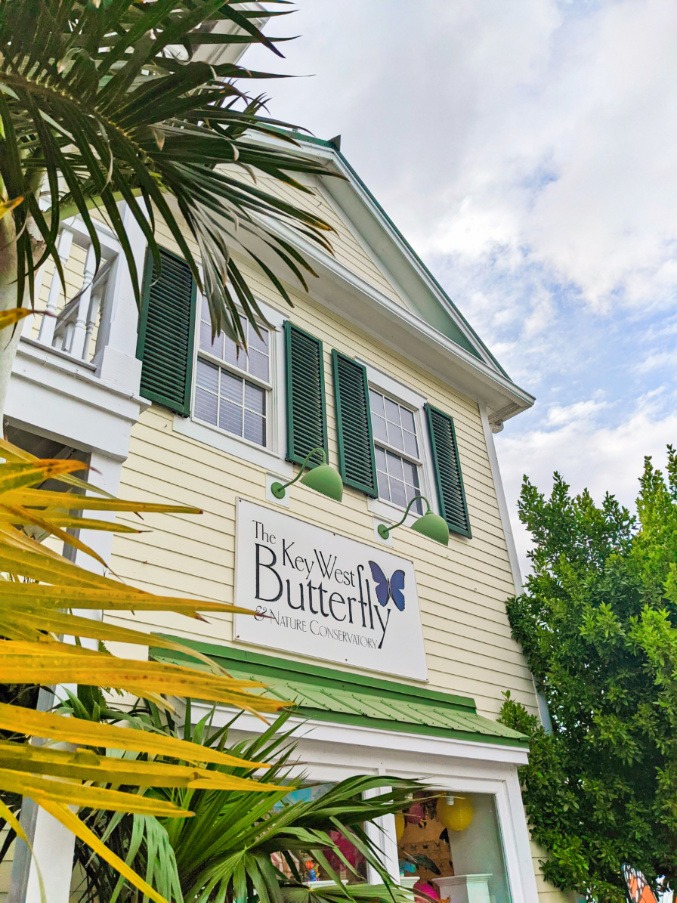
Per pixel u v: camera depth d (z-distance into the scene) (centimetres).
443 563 681
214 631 454
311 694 462
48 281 445
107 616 404
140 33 196
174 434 502
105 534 353
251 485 536
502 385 861
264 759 244
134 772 55
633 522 702
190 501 487
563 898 588
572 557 704
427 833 520
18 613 58
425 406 771
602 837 593
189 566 464
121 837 246
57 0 195
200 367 568
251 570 496
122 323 467
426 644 612
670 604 630
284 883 242
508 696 648
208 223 258
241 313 616
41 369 337
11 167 197
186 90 207
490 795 567
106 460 347
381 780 264
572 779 621
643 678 618
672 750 576
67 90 203
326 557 557
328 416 646
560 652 658
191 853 222
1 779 51
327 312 711
